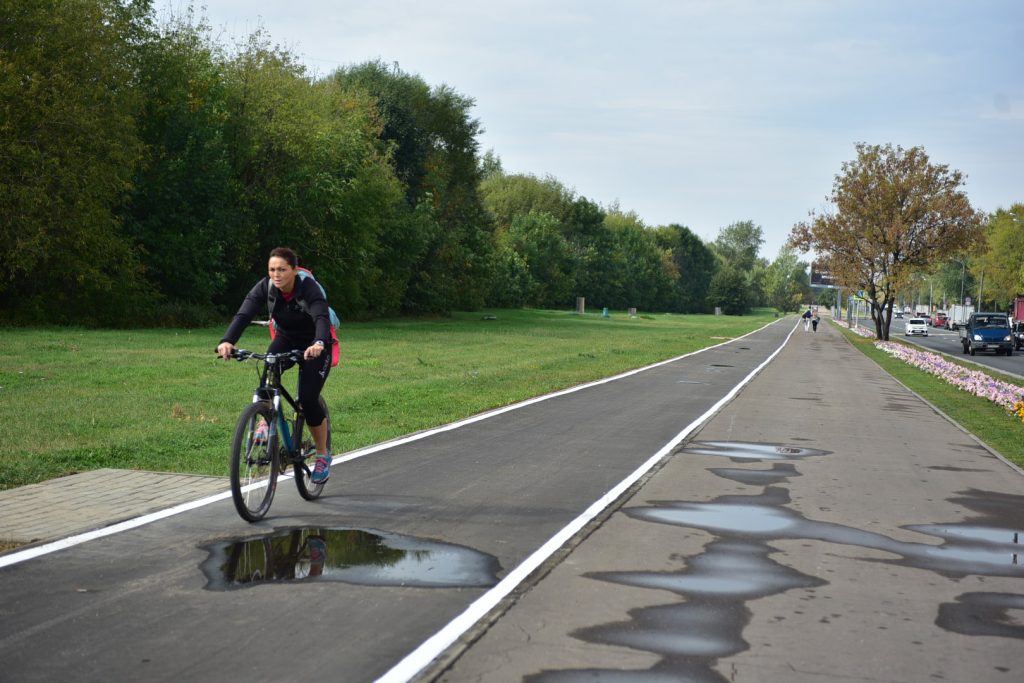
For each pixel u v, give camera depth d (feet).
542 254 350.43
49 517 21.17
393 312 184.65
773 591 16.99
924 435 42.37
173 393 45.70
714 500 25.67
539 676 12.62
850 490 27.86
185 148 121.60
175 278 119.65
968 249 166.71
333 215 140.67
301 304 22.70
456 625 14.57
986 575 18.57
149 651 13.20
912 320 239.30
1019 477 31.30
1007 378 90.84
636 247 478.18
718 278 570.05
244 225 130.72
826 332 235.20
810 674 12.98
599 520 22.63
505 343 110.01
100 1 103.09
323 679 12.33
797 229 174.70
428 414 43.62
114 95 102.73
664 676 12.73
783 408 52.65
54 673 12.34
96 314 105.91
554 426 41.09
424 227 175.42
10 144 90.99
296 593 16.01
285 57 138.41
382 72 215.72
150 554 18.25
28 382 47.65
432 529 21.13
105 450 29.68
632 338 145.59
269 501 21.99
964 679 12.97
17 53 93.15
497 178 383.24
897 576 18.30
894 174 168.66
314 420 23.62
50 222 94.17
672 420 45.09
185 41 126.52
